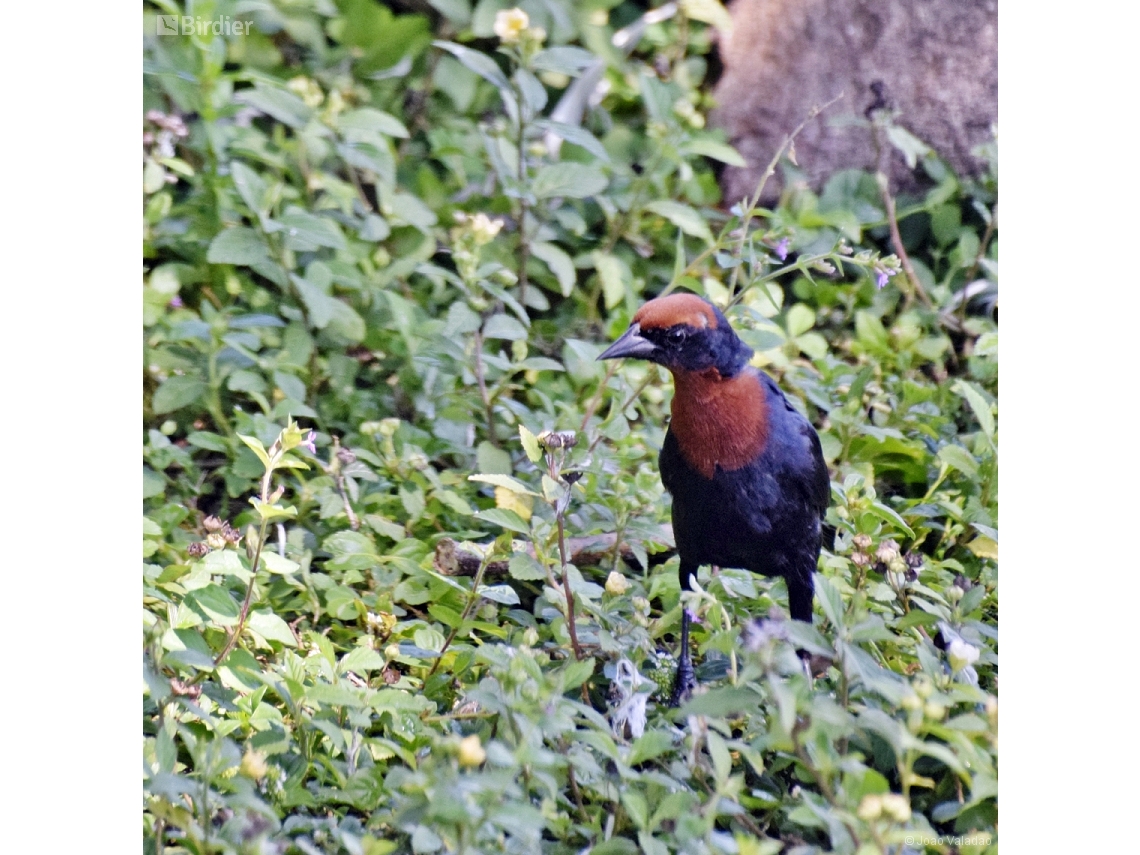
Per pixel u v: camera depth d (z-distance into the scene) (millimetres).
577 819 6711
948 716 6504
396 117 13812
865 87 13539
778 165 13828
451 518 9766
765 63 14023
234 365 10469
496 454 9945
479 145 13414
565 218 12242
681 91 13586
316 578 8570
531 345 11719
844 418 10250
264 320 10227
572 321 12250
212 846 5902
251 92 11289
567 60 11078
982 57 13180
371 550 8773
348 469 9594
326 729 6645
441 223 12727
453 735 6125
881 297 12320
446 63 13992
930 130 13234
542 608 8719
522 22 10922
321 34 13547
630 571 9383
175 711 7062
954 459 9289
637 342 7891
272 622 7406
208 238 11133
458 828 5414
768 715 6676
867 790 5598
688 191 13055
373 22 13539
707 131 13625
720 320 7926
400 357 10938
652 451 10164
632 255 12781
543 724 5969
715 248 10102
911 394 10664
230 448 9789
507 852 5969
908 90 13344
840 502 9336
